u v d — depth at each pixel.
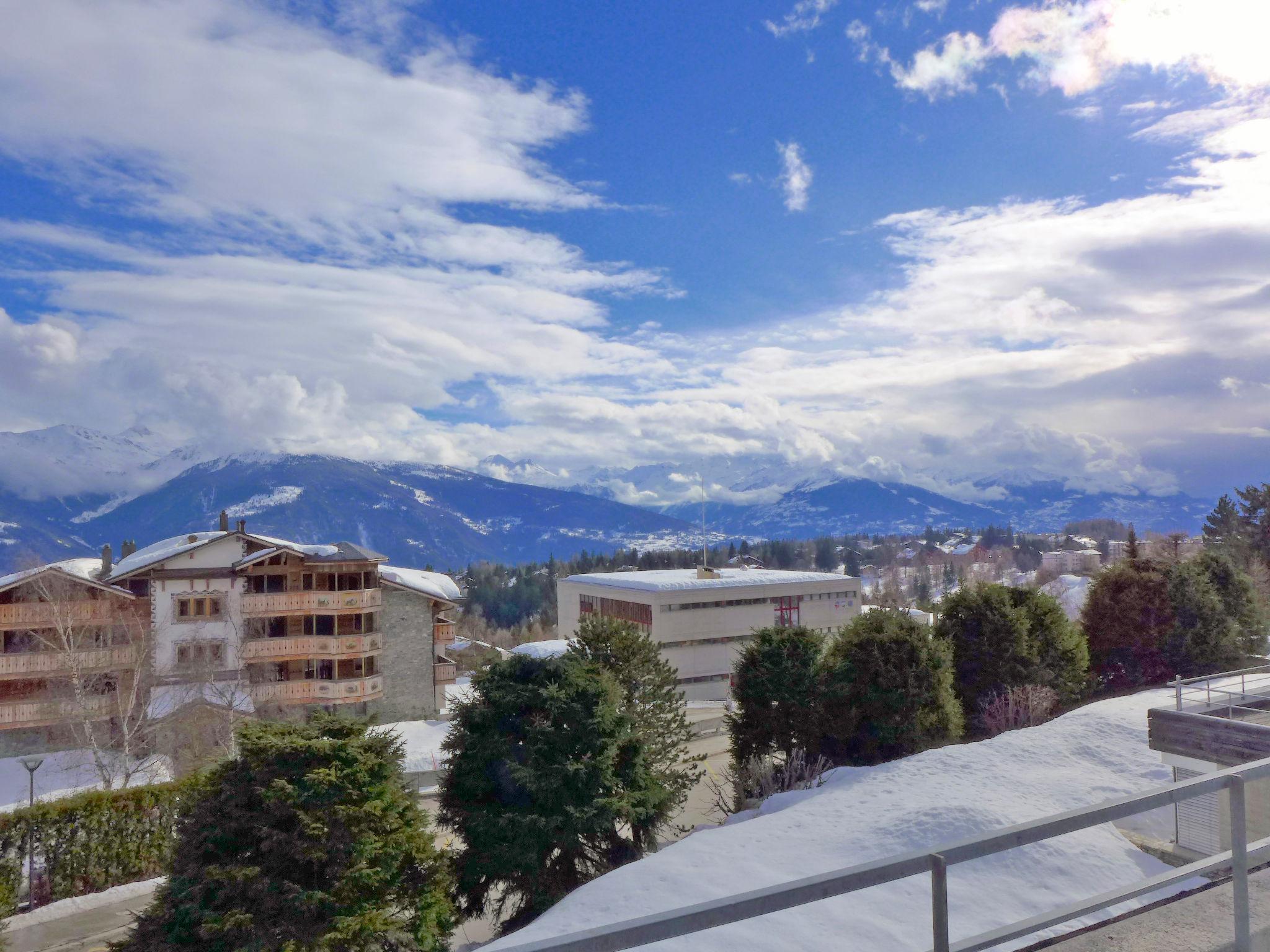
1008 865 16.19
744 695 33.31
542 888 21.95
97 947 22.77
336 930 16.02
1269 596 58.69
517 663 23.91
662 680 32.06
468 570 187.25
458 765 23.20
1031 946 4.07
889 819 19.89
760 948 12.96
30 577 42.97
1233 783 3.84
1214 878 4.86
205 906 16.20
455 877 21.12
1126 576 44.28
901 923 13.84
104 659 41.34
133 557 53.75
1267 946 3.91
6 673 41.22
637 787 24.44
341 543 54.31
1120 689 43.78
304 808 16.75
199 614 49.50
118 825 26.88
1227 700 22.75
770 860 18.53
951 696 32.41
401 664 53.34
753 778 30.73
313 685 49.62
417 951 17.05
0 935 22.50
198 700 40.25
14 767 39.47
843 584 68.19
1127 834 18.62
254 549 51.91
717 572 70.94
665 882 17.45
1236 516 89.69
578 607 76.06
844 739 31.72
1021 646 37.09
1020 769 24.36
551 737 22.59
